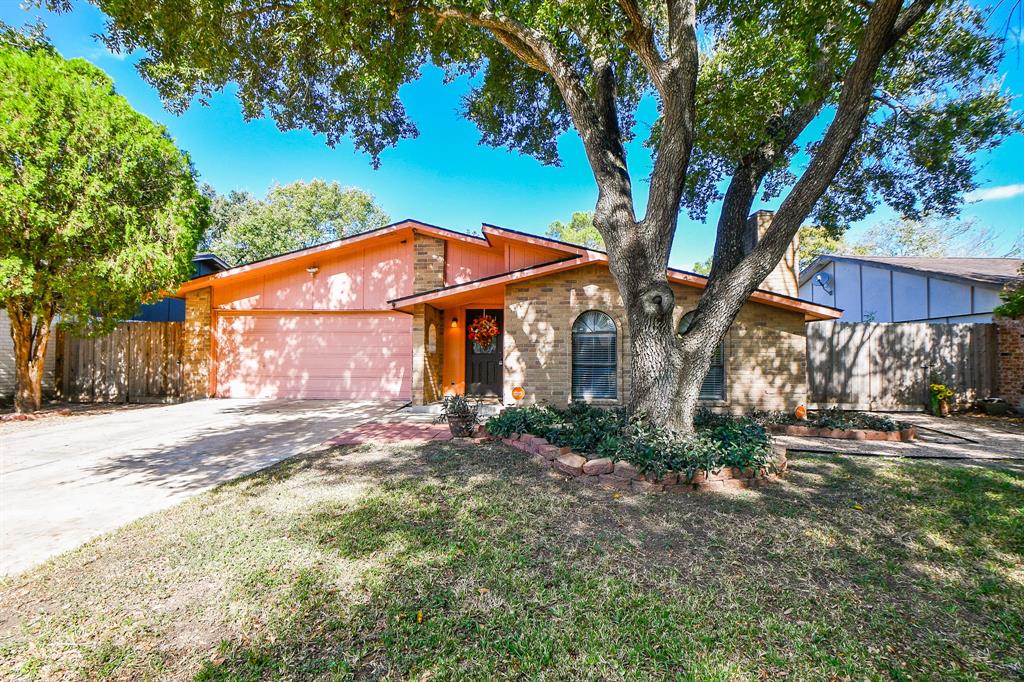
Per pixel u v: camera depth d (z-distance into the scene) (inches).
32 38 373.4
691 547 130.5
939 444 275.4
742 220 256.5
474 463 219.6
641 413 222.5
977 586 110.7
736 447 195.5
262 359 513.7
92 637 91.5
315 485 188.2
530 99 378.0
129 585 110.4
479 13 250.5
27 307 385.4
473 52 339.6
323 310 513.3
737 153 296.0
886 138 344.2
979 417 396.5
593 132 248.8
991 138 299.0
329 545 131.2
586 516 152.6
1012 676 80.7
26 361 395.9
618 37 250.8
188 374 491.5
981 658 85.2
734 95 290.2
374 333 513.3
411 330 510.9
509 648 87.3
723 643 88.9
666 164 224.7
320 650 87.4
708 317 221.8
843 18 226.8
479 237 479.8
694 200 409.4
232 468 218.8
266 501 169.2
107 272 363.9
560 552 127.1
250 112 328.8
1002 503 166.1
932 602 104.0
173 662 84.4
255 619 97.2
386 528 143.1
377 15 253.9
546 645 88.0
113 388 495.5
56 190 335.9
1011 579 114.1
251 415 386.6
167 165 395.5
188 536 137.8
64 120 338.6
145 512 161.2
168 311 646.5
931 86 314.2
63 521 153.0
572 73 253.6
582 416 284.2
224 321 514.0
